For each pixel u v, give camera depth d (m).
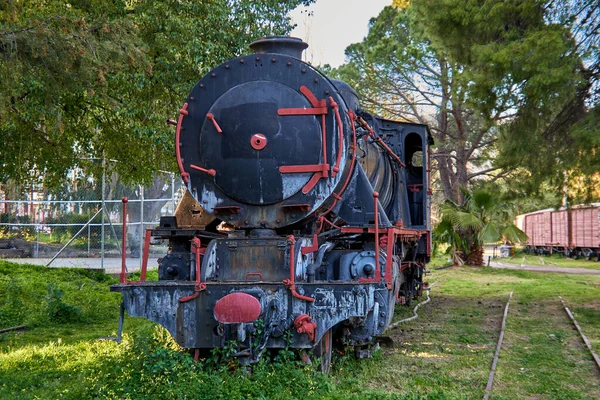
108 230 23.64
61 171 14.96
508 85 13.33
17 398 5.77
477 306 14.06
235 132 7.17
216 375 5.93
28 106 10.93
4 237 24.97
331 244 7.38
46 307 10.72
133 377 6.09
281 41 7.81
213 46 12.80
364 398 5.65
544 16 13.35
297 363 6.22
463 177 30.06
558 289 17.58
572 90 12.66
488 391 6.37
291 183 7.08
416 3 15.48
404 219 11.46
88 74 9.84
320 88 7.14
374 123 9.66
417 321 11.66
